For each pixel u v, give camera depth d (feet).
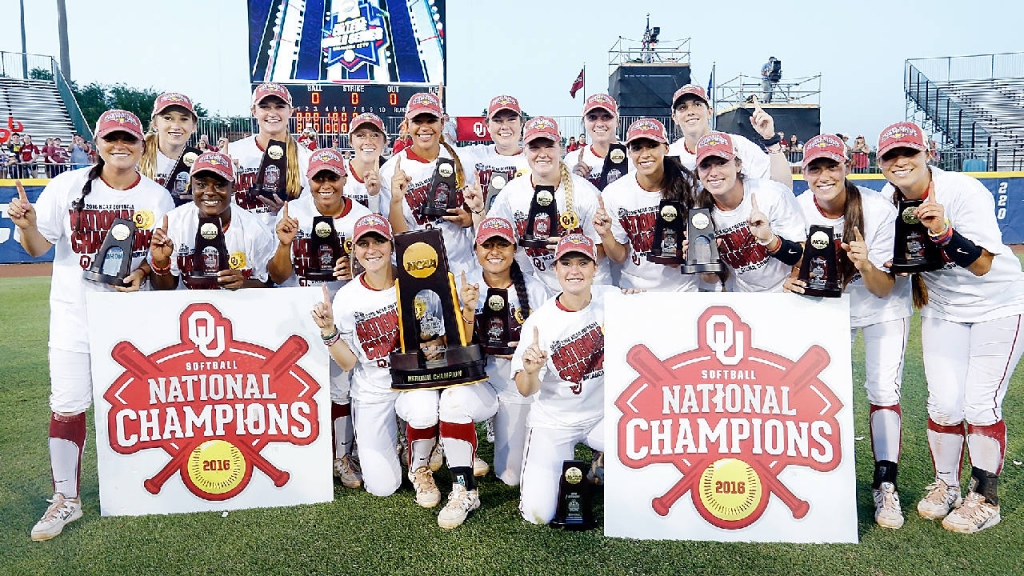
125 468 11.30
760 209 11.75
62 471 11.05
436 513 11.29
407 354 11.03
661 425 10.70
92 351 11.12
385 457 11.90
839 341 10.57
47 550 10.17
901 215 10.49
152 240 10.92
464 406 11.24
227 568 9.57
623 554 9.95
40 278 40.42
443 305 11.12
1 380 19.52
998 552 9.87
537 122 13.19
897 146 10.47
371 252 11.26
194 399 11.44
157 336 11.32
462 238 15.34
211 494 11.48
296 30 68.33
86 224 11.23
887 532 10.57
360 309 11.62
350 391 12.49
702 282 13.53
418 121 14.93
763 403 10.61
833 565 9.60
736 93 73.41
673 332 10.75
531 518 10.99
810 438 10.48
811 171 10.89
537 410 11.41
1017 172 53.78
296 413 11.63
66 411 11.15
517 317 11.99
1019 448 13.70
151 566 9.66
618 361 10.78
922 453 13.67
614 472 10.68
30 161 55.42
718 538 10.49
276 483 11.62
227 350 11.46
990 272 10.56
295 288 11.59
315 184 13.01
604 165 16.85
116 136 10.95
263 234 12.45
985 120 73.92
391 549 10.07
